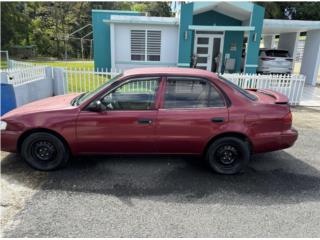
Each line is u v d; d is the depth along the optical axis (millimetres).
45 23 45750
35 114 4059
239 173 4301
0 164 4395
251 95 4438
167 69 4363
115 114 4012
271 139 4191
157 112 4039
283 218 3180
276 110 4168
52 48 43594
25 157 4168
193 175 4184
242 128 4090
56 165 4188
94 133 4055
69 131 4039
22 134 4070
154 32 14086
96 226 2953
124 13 15586
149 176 4109
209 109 4082
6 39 38844
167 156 4570
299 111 8766
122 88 4066
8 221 3008
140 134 4070
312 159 4914
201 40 15273
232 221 3098
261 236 2863
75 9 47000
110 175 4105
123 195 3576
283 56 15984
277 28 14617
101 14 15297
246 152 4215
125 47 14273
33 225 2949
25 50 38719
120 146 4152
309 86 14289
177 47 14328
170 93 4102
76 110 4035
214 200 3516
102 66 15836
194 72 4238
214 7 14242
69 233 2838
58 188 3707
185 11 12812
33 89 8164
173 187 3812
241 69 15711
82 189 3697
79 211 3211
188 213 3221
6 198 3443
